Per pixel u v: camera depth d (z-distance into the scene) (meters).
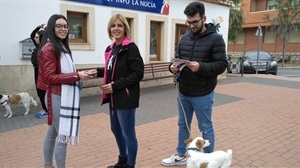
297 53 28.36
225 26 12.77
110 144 4.41
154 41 10.27
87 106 6.99
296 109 6.66
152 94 8.58
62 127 2.77
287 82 11.64
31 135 4.88
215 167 2.69
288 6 25.02
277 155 3.93
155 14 9.82
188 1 10.86
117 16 3.05
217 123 5.50
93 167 3.62
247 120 5.71
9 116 6.06
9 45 6.76
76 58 7.95
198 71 2.88
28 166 3.68
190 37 3.21
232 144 4.36
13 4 6.70
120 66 3.04
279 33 26.11
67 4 7.57
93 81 8.24
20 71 6.91
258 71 16.05
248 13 31.36
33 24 7.05
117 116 3.19
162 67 10.02
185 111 3.44
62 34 2.81
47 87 2.85
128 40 3.07
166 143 4.44
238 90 9.49
